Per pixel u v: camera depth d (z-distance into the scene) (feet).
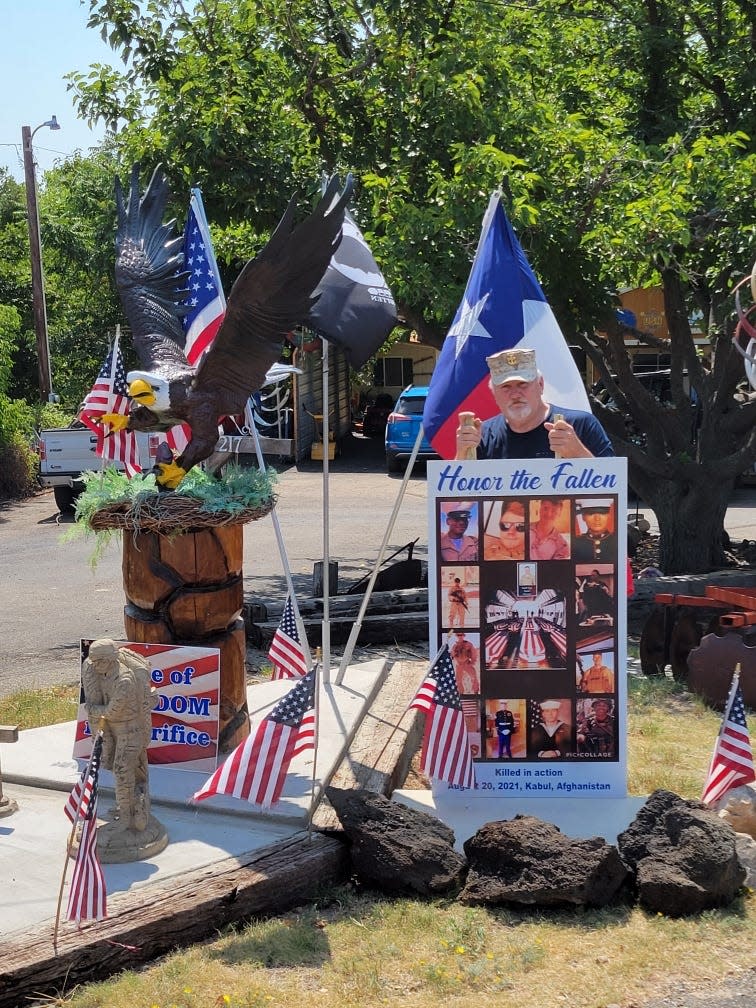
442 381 27.35
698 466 47.73
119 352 34.32
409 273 37.76
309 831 21.04
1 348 82.43
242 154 41.04
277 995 16.60
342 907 19.61
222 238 47.98
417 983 16.97
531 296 27.25
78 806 17.48
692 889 18.80
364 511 66.44
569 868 19.06
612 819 23.16
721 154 40.91
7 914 18.04
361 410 111.75
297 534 59.26
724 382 47.75
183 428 28.48
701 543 48.65
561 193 39.88
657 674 34.27
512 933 18.47
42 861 20.04
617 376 48.16
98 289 92.32
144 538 24.11
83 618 42.24
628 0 47.60
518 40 44.88
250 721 26.07
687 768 26.50
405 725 27.30
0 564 53.52
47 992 16.67
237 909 18.81
